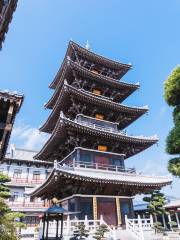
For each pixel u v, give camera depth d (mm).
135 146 34312
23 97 11258
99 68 41250
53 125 37719
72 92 30703
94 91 37875
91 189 27531
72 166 28344
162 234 24094
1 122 11664
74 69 33938
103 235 20141
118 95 39688
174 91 11172
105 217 26797
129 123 39062
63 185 27250
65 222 22406
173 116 11289
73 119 35438
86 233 20406
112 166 31078
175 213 37781
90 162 29719
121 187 28844
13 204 47031
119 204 28562
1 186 25859
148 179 31156
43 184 27531
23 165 53844
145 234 23406
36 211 46344
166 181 30234
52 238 18250
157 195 31438
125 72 42969
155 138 33594
